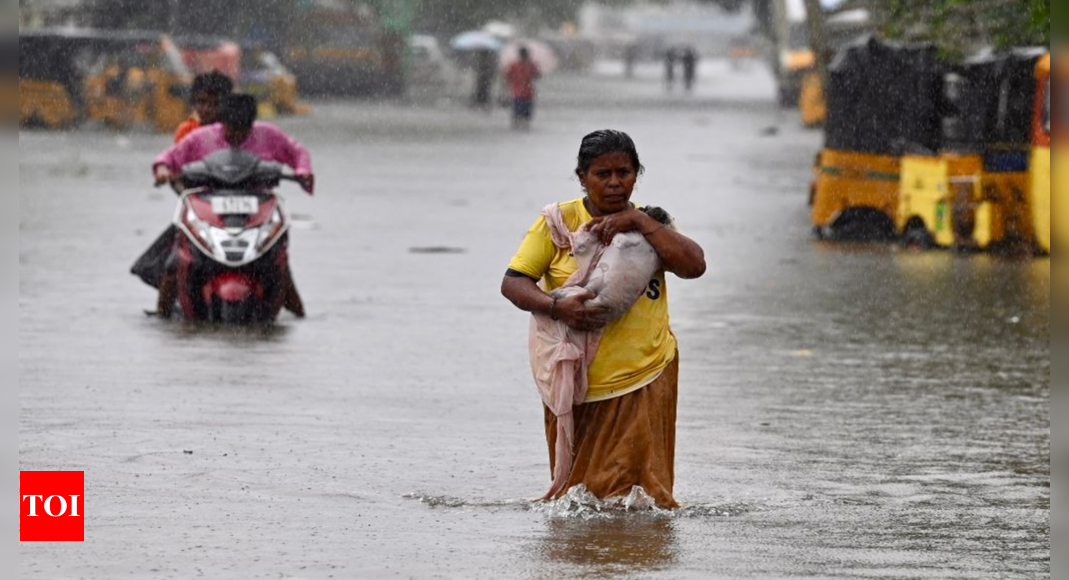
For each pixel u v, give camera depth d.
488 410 23.03
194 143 31.70
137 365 26.31
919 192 46.97
